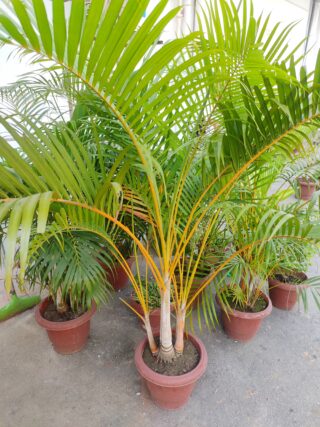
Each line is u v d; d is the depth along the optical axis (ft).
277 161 3.56
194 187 3.38
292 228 2.94
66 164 2.21
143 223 4.31
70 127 3.52
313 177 4.47
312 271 7.12
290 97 2.36
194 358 3.76
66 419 3.74
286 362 4.65
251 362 4.64
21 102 4.08
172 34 8.79
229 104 2.64
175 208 3.06
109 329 5.25
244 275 4.47
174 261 3.31
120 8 1.49
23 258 1.49
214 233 4.67
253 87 2.44
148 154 2.22
